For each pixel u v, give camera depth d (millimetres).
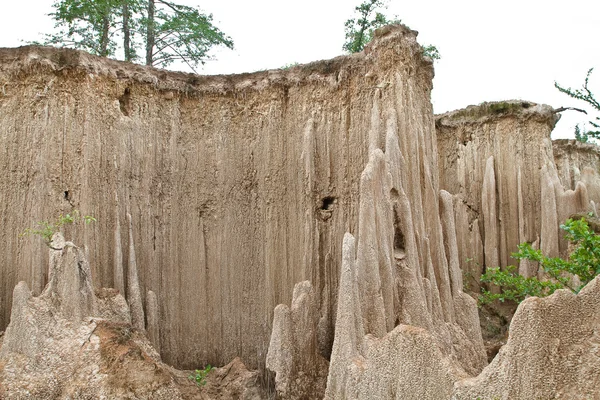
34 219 15789
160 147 17766
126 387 12711
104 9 24578
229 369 15984
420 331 11438
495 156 23547
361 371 12250
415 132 15906
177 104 18172
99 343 13359
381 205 14328
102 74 17250
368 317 13531
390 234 14359
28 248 15578
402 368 11469
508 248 22781
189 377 15617
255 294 17047
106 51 25594
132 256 16375
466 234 22781
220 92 18328
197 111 18312
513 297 17562
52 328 13633
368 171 14305
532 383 10008
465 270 22297
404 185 15219
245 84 18234
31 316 13602
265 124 17797
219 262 17422
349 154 16641
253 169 17719
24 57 16703
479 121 24000
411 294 14195
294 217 16938
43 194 16000
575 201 22422
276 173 17422
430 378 11102
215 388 15430
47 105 16516
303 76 17688
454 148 24281
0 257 15680
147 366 13141
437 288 15125
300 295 14859
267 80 18047
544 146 23188
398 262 14539
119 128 17156
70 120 16609
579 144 31094
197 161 18000
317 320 15781
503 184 23234
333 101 17203
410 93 16188
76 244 15820
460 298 15844
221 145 18031
